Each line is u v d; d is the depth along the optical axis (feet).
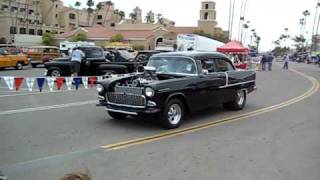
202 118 38.42
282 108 46.39
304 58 361.10
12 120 35.22
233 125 35.45
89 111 40.75
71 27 401.70
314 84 82.28
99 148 26.61
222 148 27.40
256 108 45.88
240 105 43.86
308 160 25.00
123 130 32.19
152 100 31.94
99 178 20.81
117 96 33.60
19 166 22.49
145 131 32.04
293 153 26.61
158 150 26.48
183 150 26.63
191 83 34.94
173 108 33.50
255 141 29.68
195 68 36.45
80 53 72.28
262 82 85.76
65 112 39.93
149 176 21.31
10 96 51.57
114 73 72.43
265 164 23.98
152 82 32.60
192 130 32.89
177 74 36.50
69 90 59.31
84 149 26.27
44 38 286.66
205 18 368.68
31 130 31.40
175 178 21.09
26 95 52.80
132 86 33.32
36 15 360.48
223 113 41.52
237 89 42.65
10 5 335.47
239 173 22.18
